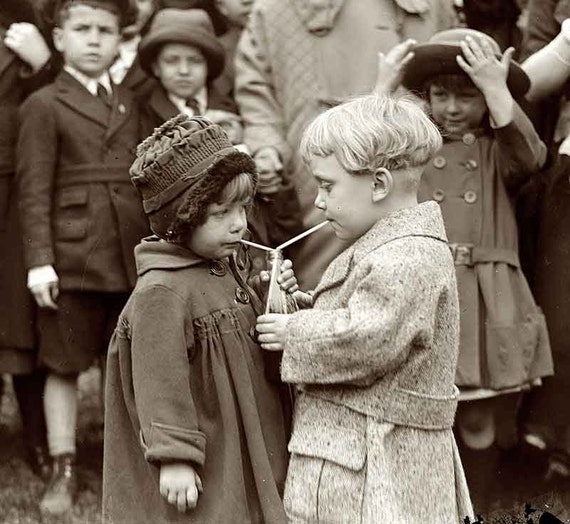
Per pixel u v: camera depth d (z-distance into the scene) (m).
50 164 5.83
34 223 5.78
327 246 5.75
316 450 3.72
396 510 3.63
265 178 5.77
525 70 5.86
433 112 5.59
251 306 3.90
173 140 3.73
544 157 5.65
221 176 3.69
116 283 5.78
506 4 6.05
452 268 3.77
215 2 6.46
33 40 6.12
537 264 5.85
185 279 3.77
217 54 6.04
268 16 5.95
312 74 5.85
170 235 3.76
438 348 3.73
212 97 6.12
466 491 3.99
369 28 5.83
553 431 5.82
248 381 3.76
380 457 3.65
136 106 6.00
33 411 6.16
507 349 5.43
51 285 5.77
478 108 5.58
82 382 8.12
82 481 6.16
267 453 3.77
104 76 5.99
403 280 3.61
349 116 3.73
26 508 5.84
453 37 5.58
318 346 3.65
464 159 5.58
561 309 5.75
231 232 3.76
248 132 5.92
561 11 5.96
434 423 3.74
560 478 5.85
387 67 5.59
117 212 5.81
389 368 3.64
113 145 5.88
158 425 3.66
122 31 6.08
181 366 3.69
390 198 3.77
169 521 3.77
